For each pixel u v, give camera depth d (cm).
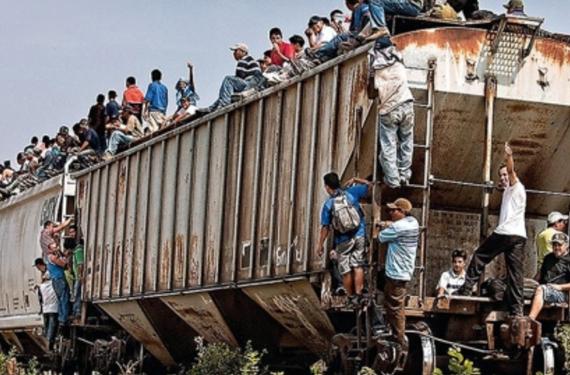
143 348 2448
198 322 2117
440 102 1566
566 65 1606
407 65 1541
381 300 1495
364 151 1542
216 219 1975
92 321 2633
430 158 1521
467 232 1708
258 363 1888
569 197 1706
